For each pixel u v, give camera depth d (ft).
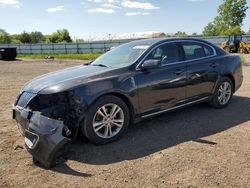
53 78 15.06
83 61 83.51
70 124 13.48
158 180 11.27
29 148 12.94
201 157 13.05
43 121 12.80
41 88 13.91
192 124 17.47
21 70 55.11
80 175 11.84
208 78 19.20
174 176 11.51
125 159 13.10
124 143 14.84
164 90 16.75
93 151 13.97
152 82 16.12
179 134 15.92
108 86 14.48
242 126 17.02
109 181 11.34
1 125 18.37
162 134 15.97
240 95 24.93
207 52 19.85
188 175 11.55
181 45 18.35
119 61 16.98
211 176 11.43
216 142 14.71
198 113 19.60
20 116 13.97
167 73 16.85
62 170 12.31
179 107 17.90
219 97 20.44
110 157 13.34
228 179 11.18
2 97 27.25
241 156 13.07
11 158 13.56
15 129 17.56
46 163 12.42
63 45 146.92
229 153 13.39
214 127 16.93
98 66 16.94
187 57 18.39
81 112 13.62
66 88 13.60
